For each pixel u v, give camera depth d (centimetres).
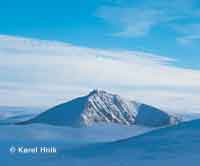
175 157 10288
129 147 11994
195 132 13138
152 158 10388
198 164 9362
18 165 10069
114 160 10544
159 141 12362
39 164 10288
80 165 10081
